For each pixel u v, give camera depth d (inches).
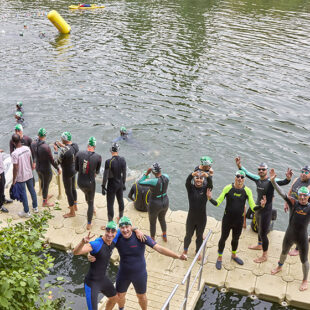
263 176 277.4
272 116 585.9
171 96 645.9
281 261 272.5
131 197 346.9
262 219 275.7
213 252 298.4
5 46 894.4
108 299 227.3
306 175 289.4
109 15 1279.5
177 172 430.6
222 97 651.5
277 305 256.1
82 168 294.2
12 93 628.4
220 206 379.6
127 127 530.0
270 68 801.6
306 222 247.0
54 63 790.5
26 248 203.5
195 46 940.6
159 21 1198.9
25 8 1353.3
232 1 1585.9
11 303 180.2
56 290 261.4
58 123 532.7
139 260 216.7
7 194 363.9
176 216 342.3
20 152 308.3
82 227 319.3
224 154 471.5
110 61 816.3
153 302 247.4
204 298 261.3
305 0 1628.9
